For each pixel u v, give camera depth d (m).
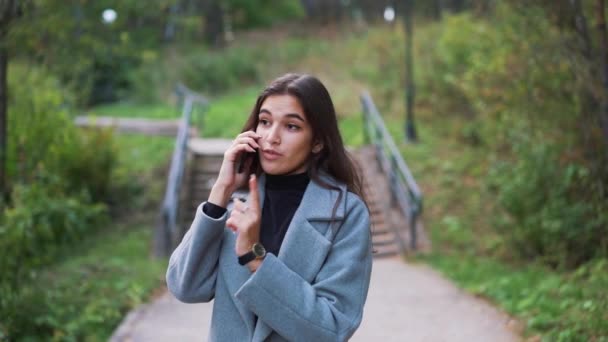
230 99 16.84
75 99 9.70
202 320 5.39
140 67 17.95
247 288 1.70
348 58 17.95
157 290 6.32
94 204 9.13
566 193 6.86
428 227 8.61
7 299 4.56
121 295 5.90
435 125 12.23
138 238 8.23
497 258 7.47
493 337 4.73
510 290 5.82
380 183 9.74
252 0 26.64
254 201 1.76
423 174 10.16
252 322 1.81
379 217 8.86
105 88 16.83
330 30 23.56
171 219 7.87
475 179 9.83
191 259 1.84
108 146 9.40
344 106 13.75
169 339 4.88
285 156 1.87
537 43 6.44
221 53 20.48
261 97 1.93
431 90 12.88
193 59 19.03
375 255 7.89
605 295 4.90
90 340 4.81
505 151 9.66
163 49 19.95
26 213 5.64
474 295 5.95
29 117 7.87
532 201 7.16
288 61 19.84
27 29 6.23
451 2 19.14
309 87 1.88
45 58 7.45
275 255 1.86
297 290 1.72
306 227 1.83
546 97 6.64
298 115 1.86
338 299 1.78
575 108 6.47
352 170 1.98
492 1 8.14
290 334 1.71
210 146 11.15
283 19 27.94
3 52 6.18
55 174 8.16
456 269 7.05
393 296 6.05
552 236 6.76
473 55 8.70
